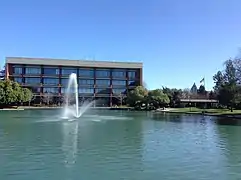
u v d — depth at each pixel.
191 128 36.50
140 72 145.00
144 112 84.88
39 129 33.47
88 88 139.88
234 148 21.62
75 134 29.09
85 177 13.87
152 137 27.42
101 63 141.12
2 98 99.56
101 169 15.30
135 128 35.91
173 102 116.56
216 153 19.59
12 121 45.28
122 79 143.62
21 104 121.38
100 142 23.98
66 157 18.08
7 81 102.62
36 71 134.50
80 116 60.69
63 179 13.55
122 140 25.17
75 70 139.12
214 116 65.25
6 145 22.25
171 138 26.83
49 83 135.62
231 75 72.31
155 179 13.62
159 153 19.47
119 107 120.75
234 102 70.00
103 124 41.22
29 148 21.02
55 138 26.11
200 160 17.44
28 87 132.88
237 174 14.49
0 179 13.48
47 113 72.69
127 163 16.56
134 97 109.00
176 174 14.43
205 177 13.97
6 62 130.50
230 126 39.69
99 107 125.69
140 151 20.11
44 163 16.50
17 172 14.66
